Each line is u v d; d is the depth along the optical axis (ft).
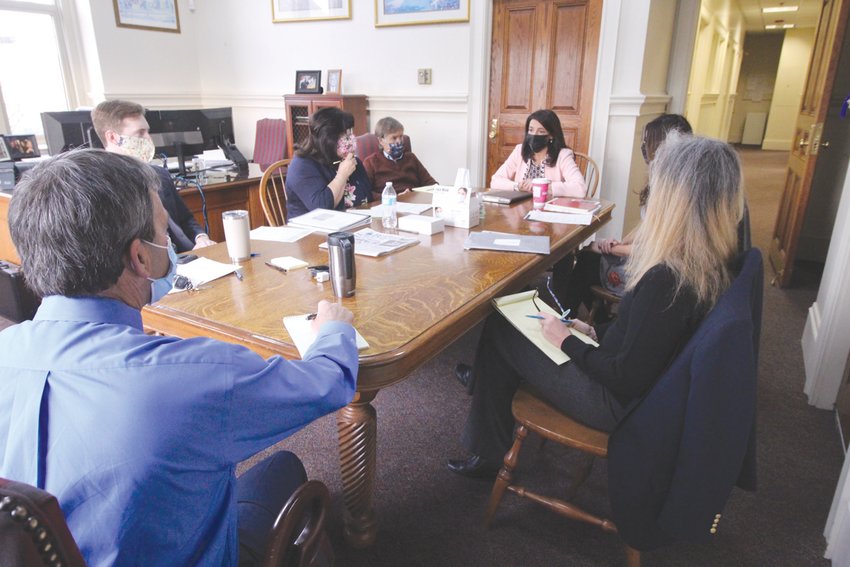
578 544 4.82
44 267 2.02
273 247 5.95
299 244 6.07
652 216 3.74
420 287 4.73
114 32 15.58
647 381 3.75
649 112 13.52
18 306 8.96
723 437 3.35
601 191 13.64
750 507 5.27
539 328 4.53
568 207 7.95
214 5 17.35
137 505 1.78
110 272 2.10
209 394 1.96
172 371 1.92
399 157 10.95
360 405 4.13
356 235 6.39
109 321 2.17
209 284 4.83
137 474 1.77
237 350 2.22
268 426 2.21
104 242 2.03
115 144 7.06
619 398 4.11
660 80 14.29
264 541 2.85
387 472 5.74
